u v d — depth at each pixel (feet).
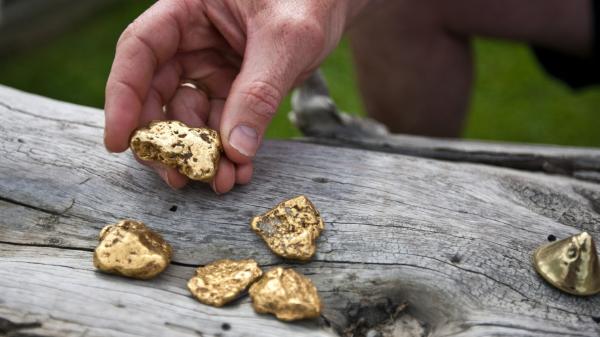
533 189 1.43
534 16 2.20
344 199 1.37
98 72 3.14
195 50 1.46
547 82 3.29
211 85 1.49
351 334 1.24
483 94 3.24
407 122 2.56
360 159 1.47
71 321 1.16
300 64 1.37
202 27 1.43
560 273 1.23
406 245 1.29
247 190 1.38
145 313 1.17
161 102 1.44
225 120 1.32
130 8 3.51
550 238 1.32
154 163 1.33
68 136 1.45
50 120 1.48
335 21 1.44
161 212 1.34
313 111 1.67
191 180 1.39
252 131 1.32
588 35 2.20
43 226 1.33
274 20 1.34
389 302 1.26
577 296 1.24
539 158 1.59
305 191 1.38
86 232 1.32
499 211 1.37
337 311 1.24
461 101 2.53
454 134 2.61
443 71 2.40
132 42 1.34
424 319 1.25
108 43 3.32
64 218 1.34
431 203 1.37
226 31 1.42
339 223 1.32
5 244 1.31
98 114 1.52
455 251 1.28
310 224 1.29
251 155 1.34
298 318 1.17
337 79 3.25
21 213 1.34
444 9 2.23
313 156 1.47
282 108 3.07
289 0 1.36
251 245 1.30
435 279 1.25
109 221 1.33
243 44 1.44
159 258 1.21
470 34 2.35
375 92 2.53
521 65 3.40
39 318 1.16
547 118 3.10
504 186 1.43
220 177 1.33
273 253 1.28
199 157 1.30
